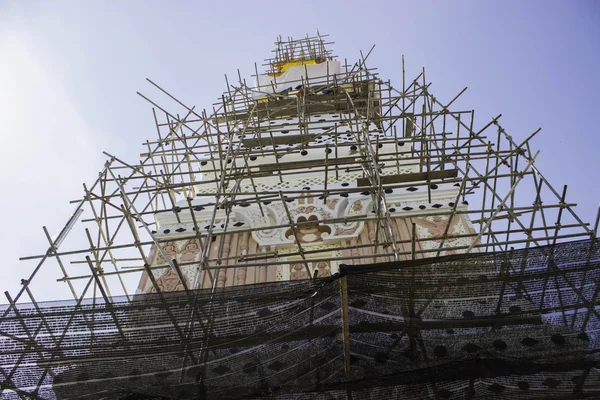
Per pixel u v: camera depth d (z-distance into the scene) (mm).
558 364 6391
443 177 11281
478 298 6438
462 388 6562
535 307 6379
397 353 6605
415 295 6430
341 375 6668
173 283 10266
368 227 11117
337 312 6535
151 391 6668
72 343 6504
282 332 6562
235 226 11305
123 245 9555
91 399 6695
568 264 6281
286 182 13039
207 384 6633
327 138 14773
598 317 6285
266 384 6664
